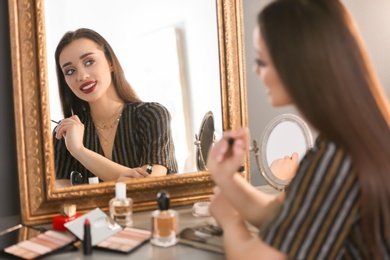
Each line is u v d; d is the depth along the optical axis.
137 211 1.21
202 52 1.31
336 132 0.67
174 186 1.27
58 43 1.13
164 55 1.25
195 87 1.30
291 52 0.68
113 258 0.86
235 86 1.36
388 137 0.68
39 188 1.12
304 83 0.68
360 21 1.66
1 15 1.13
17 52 1.08
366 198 0.65
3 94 1.15
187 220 1.12
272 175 1.35
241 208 0.87
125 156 1.22
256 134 1.47
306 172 0.68
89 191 1.16
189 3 1.28
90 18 1.16
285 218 0.68
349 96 0.67
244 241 0.77
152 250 0.90
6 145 1.17
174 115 1.27
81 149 1.17
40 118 1.11
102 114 1.19
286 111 1.53
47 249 0.88
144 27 1.22
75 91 1.15
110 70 1.19
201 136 1.31
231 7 1.34
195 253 0.88
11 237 1.00
